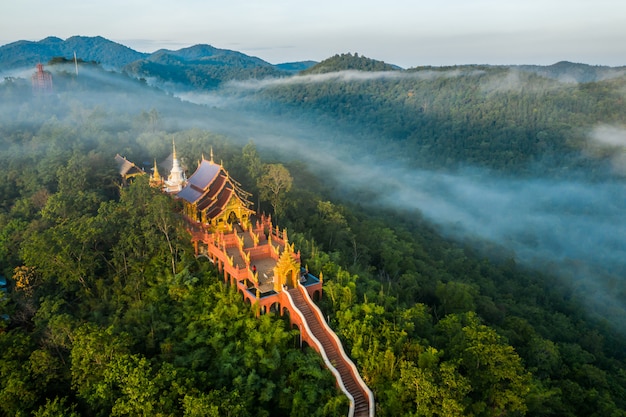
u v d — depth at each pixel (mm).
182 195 77312
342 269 69688
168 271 63500
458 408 41375
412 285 82062
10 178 96375
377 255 96000
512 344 70438
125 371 43156
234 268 60031
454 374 45438
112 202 71688
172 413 41031
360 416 46750
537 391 51938
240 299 58375
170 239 66562
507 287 115000
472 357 50188
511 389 47750
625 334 106438
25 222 76188
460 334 54656
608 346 94625
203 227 71125
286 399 47781
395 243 102188
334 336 52781
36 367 45719
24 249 62094
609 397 59906
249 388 46969
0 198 92750
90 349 44469
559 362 68938
